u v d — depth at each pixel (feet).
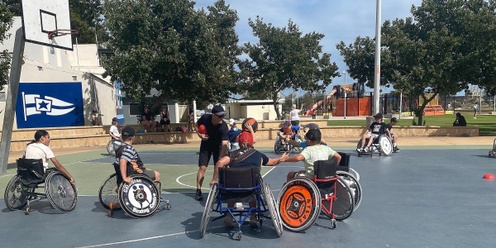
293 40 69.41
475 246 14.28
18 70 33.17
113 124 45.65
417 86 59.47
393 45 61.52
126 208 18.07
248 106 153.79
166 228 17.01
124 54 55.26
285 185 16.48
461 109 192.95
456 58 57.82
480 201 20.95
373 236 15.49
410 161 35.91
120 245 14.93
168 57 53.62
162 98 66.23
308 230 16.35
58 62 79.56
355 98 152.76
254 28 70.64
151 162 39.40
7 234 16.52
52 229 17.12
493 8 59.47
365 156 39.58
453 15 59.11
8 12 37.76
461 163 34.47
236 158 15.99
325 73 74.38
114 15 56.39
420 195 22.41
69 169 35.58
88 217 18.92
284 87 75.20
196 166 36.35
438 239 15.06
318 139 17.49
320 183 16.34
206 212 15.37
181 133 64.54
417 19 64.75
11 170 35.96
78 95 70.49
